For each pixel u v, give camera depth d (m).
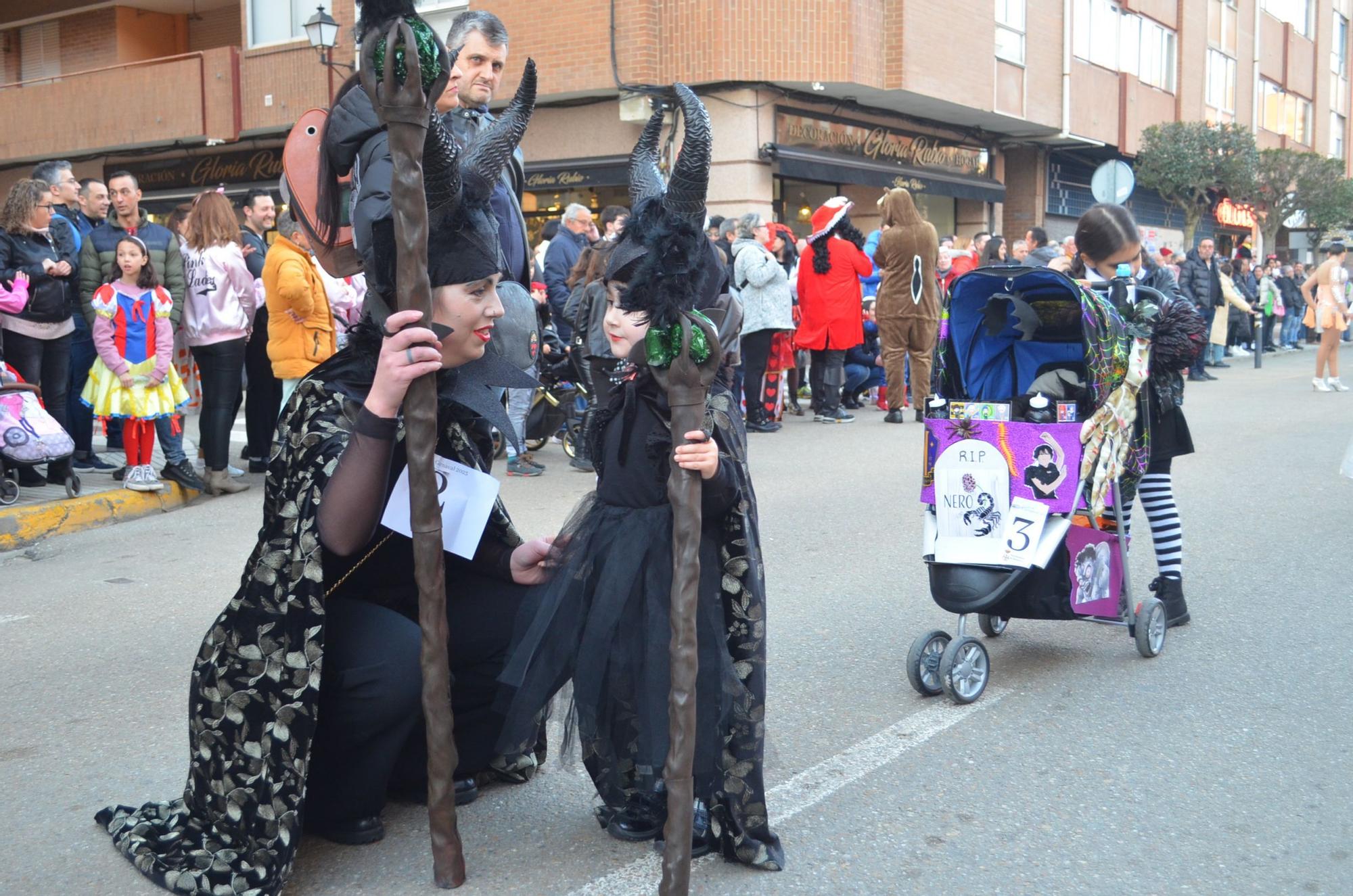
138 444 7.96
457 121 5.12
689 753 2.87
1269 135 36.38
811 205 19.92
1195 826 3.46
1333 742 4.07
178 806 3.38
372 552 3.28
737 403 3.13
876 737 4.13
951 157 22.16
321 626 2.95
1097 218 5.01
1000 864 3.23
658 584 3.04
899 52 17.94
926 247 12.15
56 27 24.66
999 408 4.50
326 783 3.29
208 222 8.27
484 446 3.44
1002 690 4.61
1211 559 6.59
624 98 17.08
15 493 7.49
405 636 3.16
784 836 3.39
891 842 3.36
